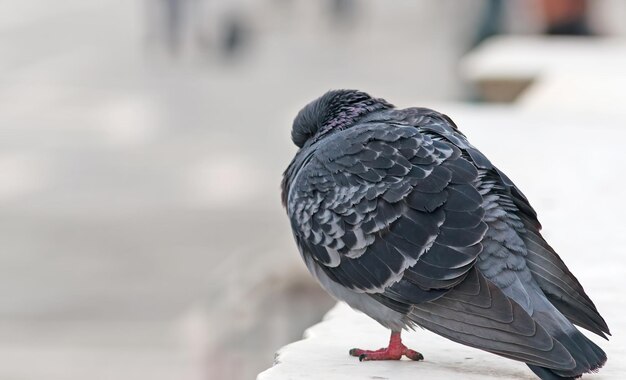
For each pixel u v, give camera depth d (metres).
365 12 47.97
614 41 22.97
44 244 18.34
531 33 24.34
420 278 5.50
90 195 21.08
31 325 14.89
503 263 5.43
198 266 16.98
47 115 28.42
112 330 14.60
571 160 10.95
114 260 17.47
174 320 14.88
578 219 8.78
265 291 9.59
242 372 9.58
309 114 6.71
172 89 31.64
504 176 5.78
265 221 19.08
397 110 6.46
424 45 39.00
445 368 5.79
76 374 12.98
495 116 13.52
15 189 21.66
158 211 19.95
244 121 27.09
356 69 34.31
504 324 5.24
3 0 54.47
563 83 16.36
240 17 37.69
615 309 6.62
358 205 5.81
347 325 6.58
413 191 5.67
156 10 38.19
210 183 21.59
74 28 44.88
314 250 5.98
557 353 5.08
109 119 27.84
